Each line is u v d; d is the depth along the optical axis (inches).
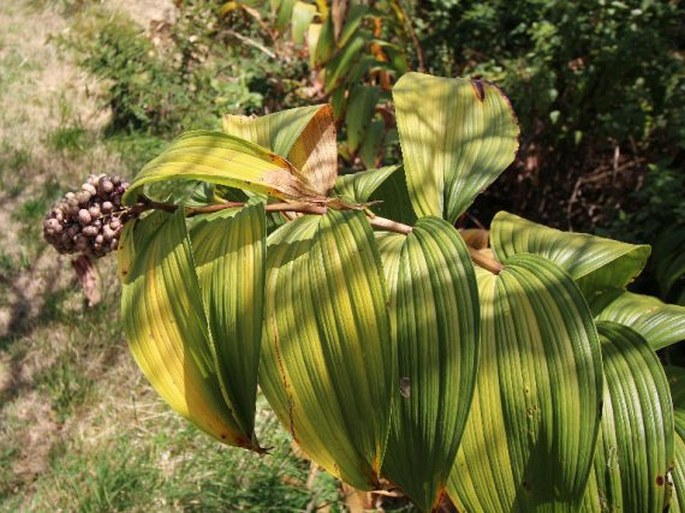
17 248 44.3
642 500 15.7
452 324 14.3
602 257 19.1
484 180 18.3
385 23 45.4
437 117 19.5
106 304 40.7
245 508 32.1
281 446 34.1
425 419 14.3
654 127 40.5
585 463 14.4
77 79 57.9
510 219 20.7
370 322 14.5
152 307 15.3
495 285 16.0
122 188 16.2
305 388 14.7
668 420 15.9
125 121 54.1
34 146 51.3
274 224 19.1
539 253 19.5
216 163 15.7
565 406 14.6
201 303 15.0
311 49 39.4
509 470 14.9
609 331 17.3
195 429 35.3
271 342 15.0
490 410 15.0
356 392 14.5
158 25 57.0
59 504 33.1
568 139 41.8
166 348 15.3
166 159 15.6
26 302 41.5
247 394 14.9
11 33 63.0
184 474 33.6
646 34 38.1
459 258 14.8
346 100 39.8
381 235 17.1
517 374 15.0
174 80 53.8
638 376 16.3
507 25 48.6
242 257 15.1
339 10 38.2
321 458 14.9
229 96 52.8
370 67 39.2
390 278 15.9
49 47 61.2
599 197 43.1
